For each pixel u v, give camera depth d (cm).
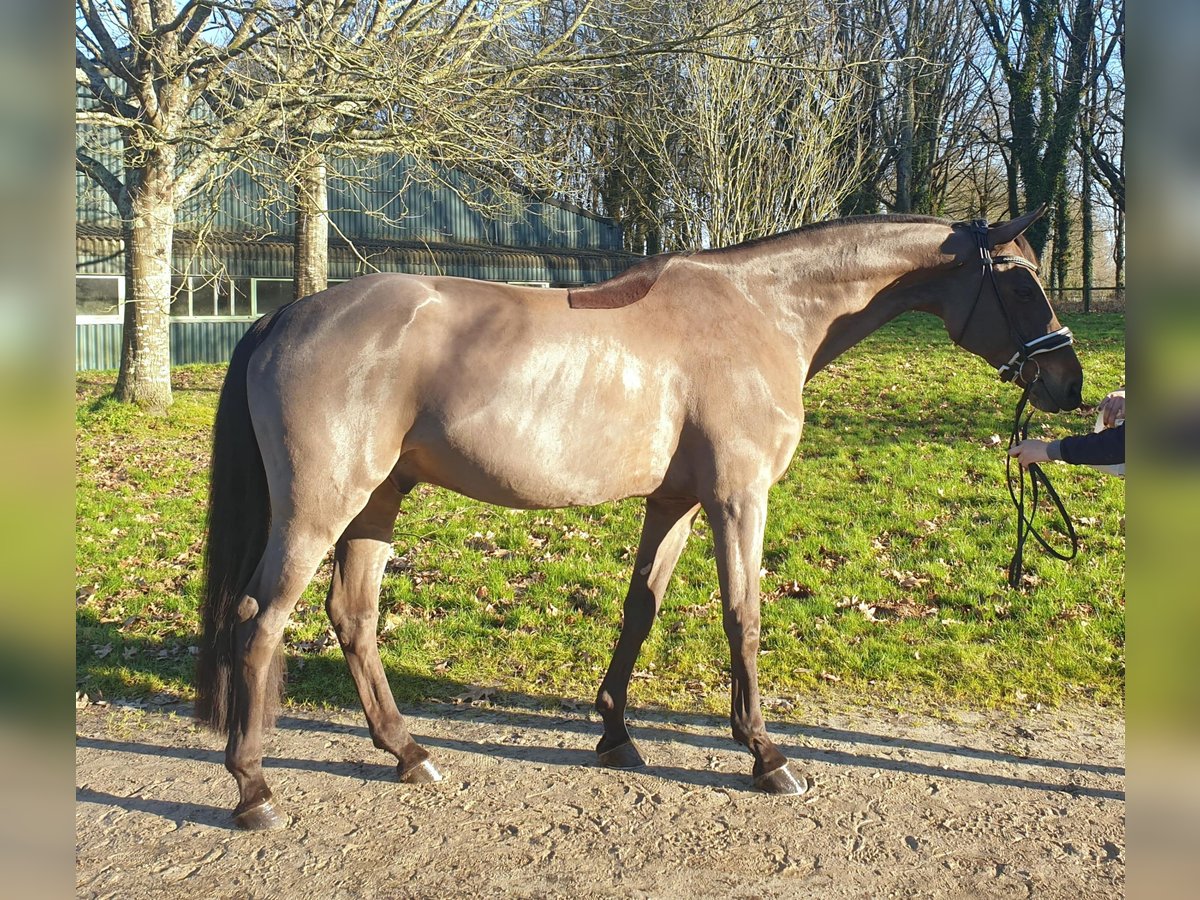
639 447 337
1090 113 2709
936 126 2859
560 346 324
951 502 728
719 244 1739
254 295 1906
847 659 473
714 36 1112
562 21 1384
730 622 345
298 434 309
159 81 1009
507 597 565
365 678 362
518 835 320
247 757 323
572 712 426
